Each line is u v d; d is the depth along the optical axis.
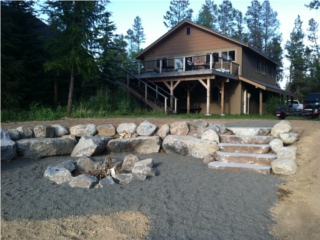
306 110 15.68
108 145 7.41
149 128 8.10
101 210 3.65
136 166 5.55
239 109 21.66
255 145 6.74
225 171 5.85
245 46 21.52
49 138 7.10
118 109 15.40
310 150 6.32
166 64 24.45
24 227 3.16
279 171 5.66
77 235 3.01
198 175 5.50
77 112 12.52
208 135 7.44
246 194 4.44
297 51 54.44
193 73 18.34
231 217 3.58
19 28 14.91
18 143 6.52
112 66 19.39
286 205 4.09
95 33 14.70
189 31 23.61
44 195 4.20
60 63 13.86
